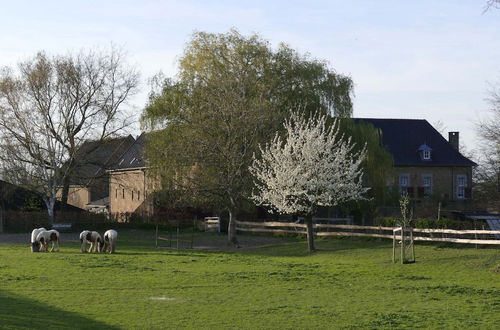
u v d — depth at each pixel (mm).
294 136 43531
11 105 64062
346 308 21750
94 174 78812
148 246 48594
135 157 87938
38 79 64000
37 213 66062
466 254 35375
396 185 70375
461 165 81062
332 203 43188
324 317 20172
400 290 25766
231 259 38156
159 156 52500
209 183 48375
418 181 79875
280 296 24203
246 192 48781
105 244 42031
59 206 78188
